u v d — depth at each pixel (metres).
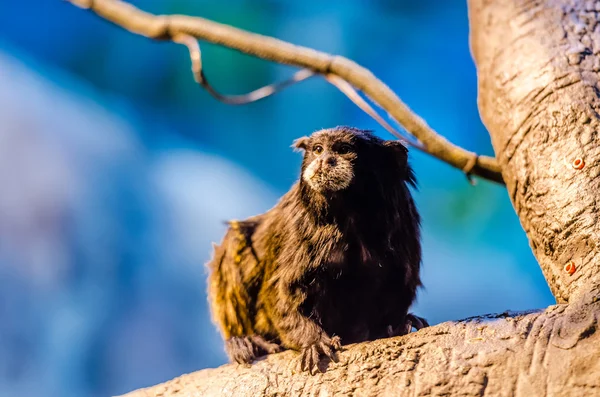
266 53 7.32
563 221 5.38
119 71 20.92
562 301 5.25
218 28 7.42
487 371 4.57
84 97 21.25
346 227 6.40
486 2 6.86
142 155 21.27
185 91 20.70
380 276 6.54
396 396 4.71
